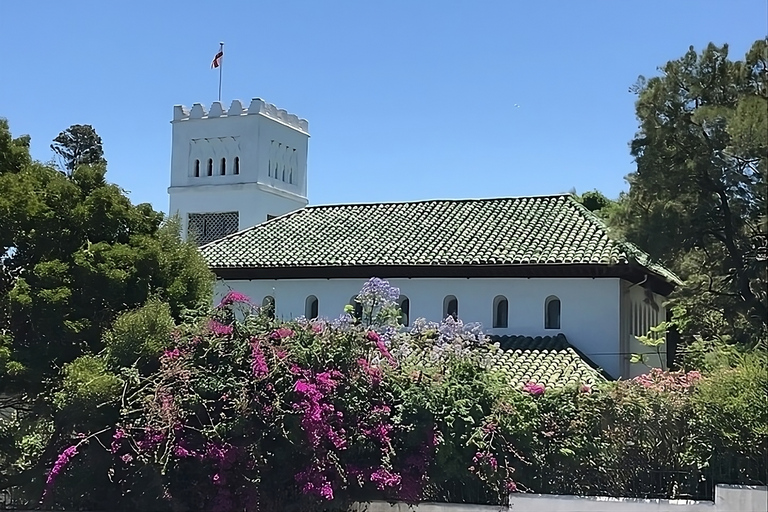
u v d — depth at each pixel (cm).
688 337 2811
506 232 2989
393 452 1650
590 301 2708
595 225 2922
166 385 1628
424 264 2839
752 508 1545
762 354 1928
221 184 5394
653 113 2217
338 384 1659
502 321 2822
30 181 1902
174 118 5578
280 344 1681
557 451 1731
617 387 1770
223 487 1589
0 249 1859
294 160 5747
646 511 1592
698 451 1702
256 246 3253
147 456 1577
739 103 1980
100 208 1927
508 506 1659
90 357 1733
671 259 2286
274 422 1591
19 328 1830
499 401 1741
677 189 2198
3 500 1827
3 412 1988
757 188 2036
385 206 3466
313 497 1582
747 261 2136
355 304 2947
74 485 1712
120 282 1845
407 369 1770
